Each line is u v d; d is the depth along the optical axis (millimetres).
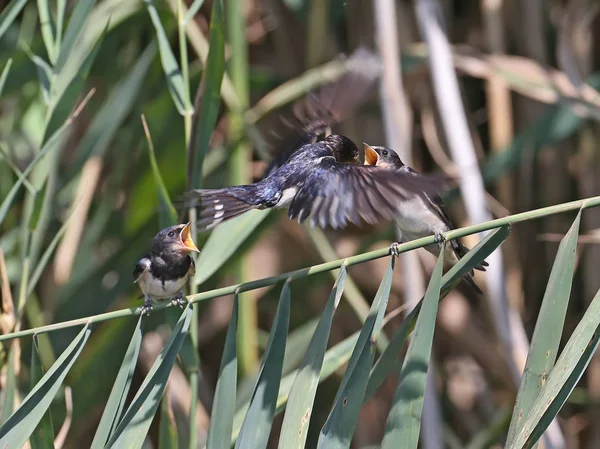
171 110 11727
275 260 12984
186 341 7773
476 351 12125
